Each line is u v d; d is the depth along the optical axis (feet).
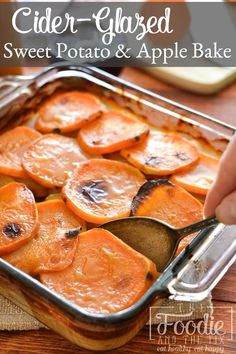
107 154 1.71
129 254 1.36
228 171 1.23
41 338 1.37
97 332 1.20
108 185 1.58
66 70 1.88
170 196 1.53
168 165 1.63
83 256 1.38
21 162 1.64
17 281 1.25
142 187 1.53
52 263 1.37
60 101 1.84
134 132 1.70
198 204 1.52
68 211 1.52
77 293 1.31
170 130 1.80
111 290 1.31
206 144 1.74
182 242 1.44
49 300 1.21
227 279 1.48
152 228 1.41
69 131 1.77
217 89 2.02
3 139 1.72
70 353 1.35
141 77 2.09
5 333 1.38
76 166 1.62
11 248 1.40
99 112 1.78
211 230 1.41
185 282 1.30
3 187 1.53
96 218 1.48
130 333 1.26
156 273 1.35
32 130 1.75
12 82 1.85
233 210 1.19
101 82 1.88
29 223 1.45
